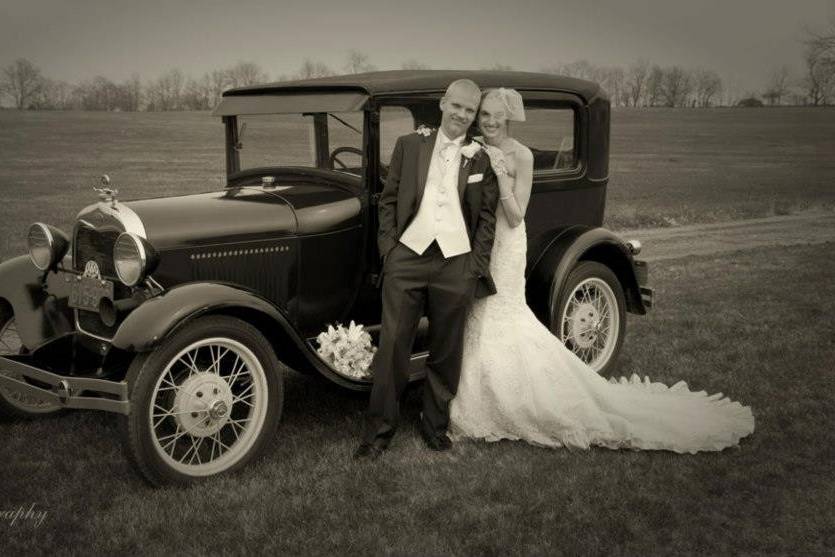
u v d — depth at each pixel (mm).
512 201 3432
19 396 3922
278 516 2807
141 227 3256
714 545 2623
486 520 2789
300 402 4141
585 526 2750
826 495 2986
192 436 3066
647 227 11938
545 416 3479
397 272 3330
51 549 2602
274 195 3752
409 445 3553
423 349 4121
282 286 3637
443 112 3320
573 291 4312
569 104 4457
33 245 3652
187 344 2963
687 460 3342
